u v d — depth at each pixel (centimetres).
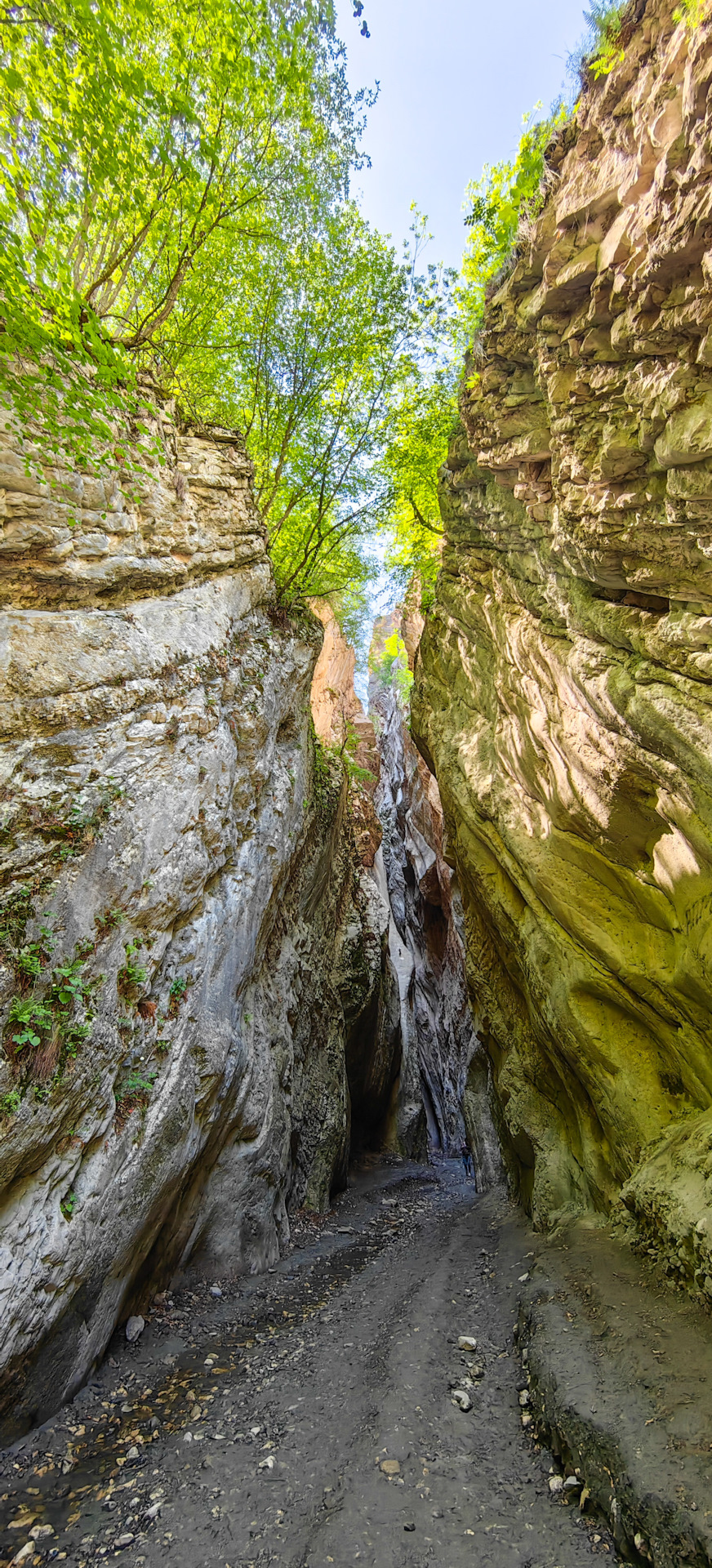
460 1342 693
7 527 648
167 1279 824
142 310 997
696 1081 796
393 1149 2492
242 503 1147
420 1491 475
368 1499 467
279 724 1298
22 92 532
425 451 1507
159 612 870
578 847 985
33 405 603
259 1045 1093
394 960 3344
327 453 1423
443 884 2744
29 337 566
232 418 1324
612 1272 713
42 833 617
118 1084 683
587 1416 491
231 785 988
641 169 479
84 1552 425
